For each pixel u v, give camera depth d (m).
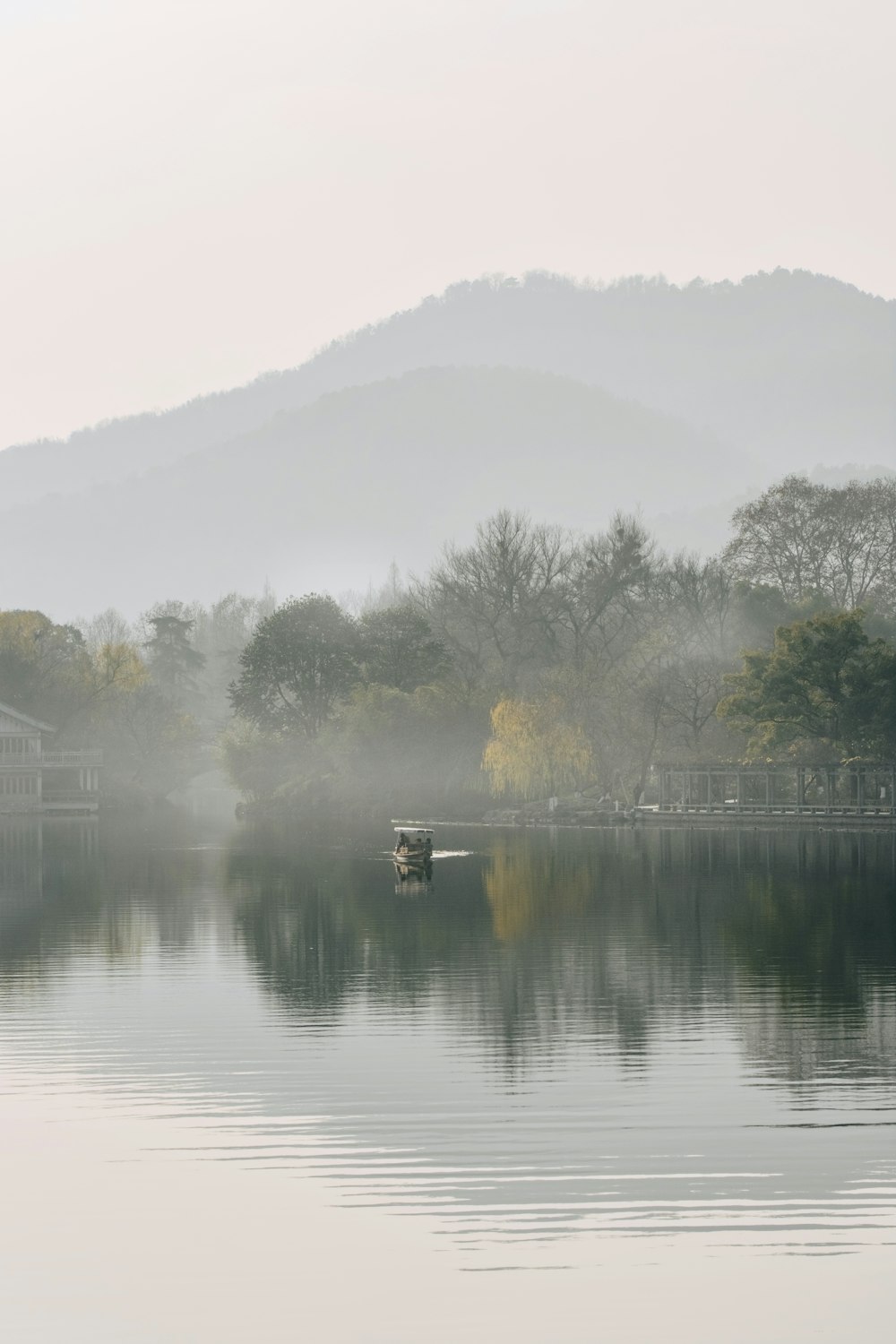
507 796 153.00
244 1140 31.91
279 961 53.75
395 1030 41.81
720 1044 39.84
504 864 94.56
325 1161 30.59
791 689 129.38
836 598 176.00
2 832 136.75
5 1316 24.44
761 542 178.88
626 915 66.38
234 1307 24.67
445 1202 28.48
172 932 61.62
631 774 154.38
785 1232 27.08
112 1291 25.22
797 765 133.12
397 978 49.75
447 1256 26.25
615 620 175.88
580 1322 24.20
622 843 113.00
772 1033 41.09
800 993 46.78
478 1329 24.02
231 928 62.66
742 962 52.66
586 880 83.00
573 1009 44.44
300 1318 24.36
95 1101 34.62
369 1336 23.84
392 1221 27.64
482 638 180.50
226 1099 34.75
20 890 79.69
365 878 85.81
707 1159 30.59
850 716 130.00
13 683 188.25
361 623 182.12
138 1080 36.44
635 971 50.88
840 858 96.81
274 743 173.75
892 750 130.88
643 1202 28.36
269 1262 26.09
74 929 62.59
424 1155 30.91
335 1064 37.91
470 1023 42.59
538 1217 27.78
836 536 176.00
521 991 47.34
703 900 71.88
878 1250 26.41
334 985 48.66
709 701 150.88
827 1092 35.12
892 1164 30.27
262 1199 28.69
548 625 174.25
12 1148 31.50
